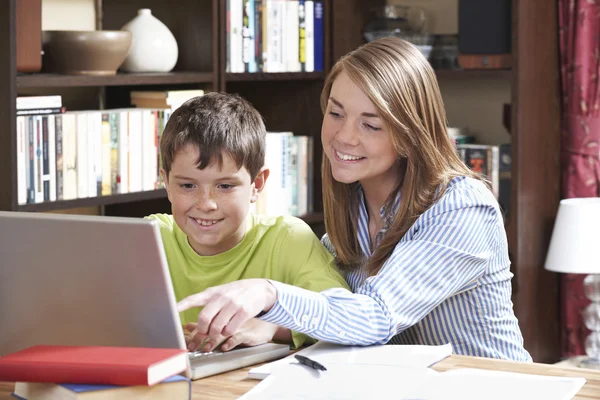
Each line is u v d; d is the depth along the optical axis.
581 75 3.85
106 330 1.45
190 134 1.84
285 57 3.79
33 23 2.97
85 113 3.13
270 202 3.78
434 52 3.99
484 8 3.74
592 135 3.87
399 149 1.94
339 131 1.97
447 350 1.72
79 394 1.30
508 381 1.51
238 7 3.59
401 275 1.80
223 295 1.57
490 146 3.84
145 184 3.34
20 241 1.44
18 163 2.91
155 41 3.37
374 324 1.73
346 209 2.11
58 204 3.03
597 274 3.75
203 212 1.88
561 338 4.02
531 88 3.75
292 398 1.44
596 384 1.52
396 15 3.96
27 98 2.96
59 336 1.49
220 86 3.55
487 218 1.92
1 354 1.54
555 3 3.87
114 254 1.39
